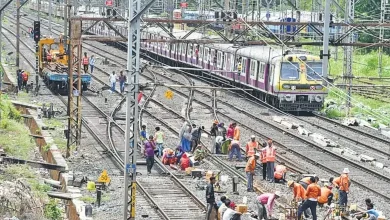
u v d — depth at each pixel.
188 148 92.00
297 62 124.81
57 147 93.50
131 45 60.12
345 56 124.25
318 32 116.38
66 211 72.19
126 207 61.44
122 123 113.00
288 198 70.94
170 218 67.00
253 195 74.94
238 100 137.25
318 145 98.50
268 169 80.12
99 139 98.19
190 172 83.06
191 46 169.88
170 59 182.75
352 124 116.06
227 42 120.62
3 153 89.50
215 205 65.50
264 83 130.00
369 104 136.00
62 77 137.50
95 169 84.25
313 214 65.00
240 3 163.62
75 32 93.81
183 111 123.50
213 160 90.50
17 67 157.38
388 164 90.56
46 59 152.75
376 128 115.62
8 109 113.31
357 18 181.12
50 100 131.88
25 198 67.12
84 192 74.25
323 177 82.62
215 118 117.56
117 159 87.69
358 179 82.69
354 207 68.12
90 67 168.88
